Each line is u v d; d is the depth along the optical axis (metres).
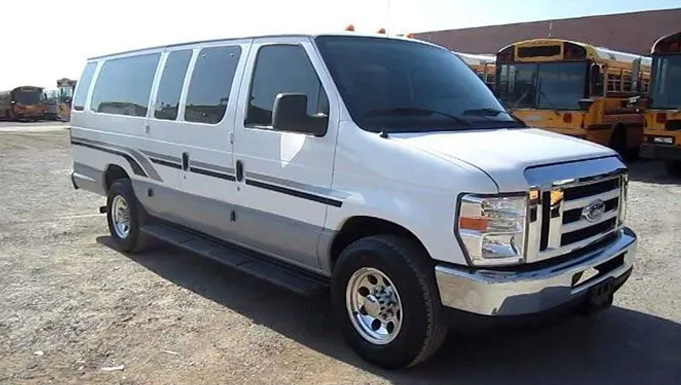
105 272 5.89
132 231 6.41
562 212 3.64
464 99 4.71
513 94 14.77
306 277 4.55
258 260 4.96
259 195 4.68
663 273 5.93
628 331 4.53
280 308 4.95
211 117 5.15
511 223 3.43
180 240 5.68
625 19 28.56
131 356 4.04
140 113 6.14
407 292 3.67
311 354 4.11
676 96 12.43
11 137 24.56
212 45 5.38
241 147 4.79
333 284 4.15
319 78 4.30
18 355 4.03
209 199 5.23
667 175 13.55
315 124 4.17
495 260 3.42
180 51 5.78
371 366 3.95
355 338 4.04
